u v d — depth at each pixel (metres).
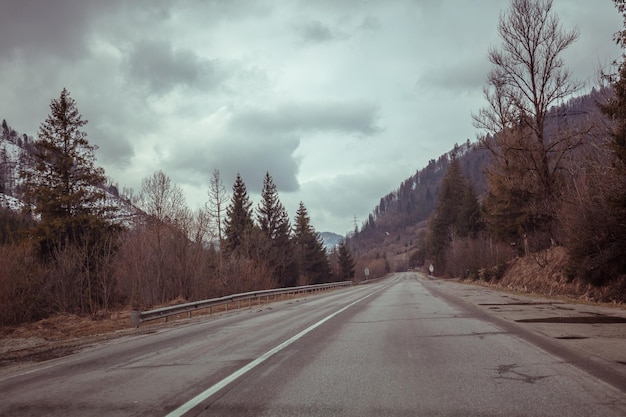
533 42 29.22
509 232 41.34
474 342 9.04
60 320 20.98
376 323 13.22
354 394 5.48
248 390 5.86
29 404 5.79
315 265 79.00
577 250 19.19
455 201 90.00
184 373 7.23
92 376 7.54
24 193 29.31
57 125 30.27
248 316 18.97
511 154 32.84
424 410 4.75
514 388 5.48
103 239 29.00
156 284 31.67
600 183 17.77
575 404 4.75
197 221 39.44
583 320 11.70
